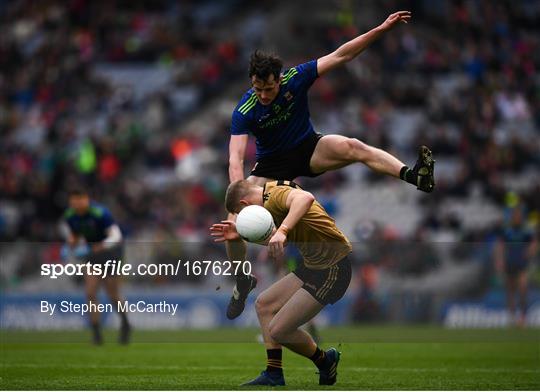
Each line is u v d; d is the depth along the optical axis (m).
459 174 81.44
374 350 42.00
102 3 111.00
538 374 30.47
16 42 105.62
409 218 80.75
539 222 72.12
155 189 83.81
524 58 96.19
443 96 90.38
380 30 28.94
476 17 99.31
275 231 24.70
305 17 96.81
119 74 102.75
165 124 93.69
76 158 87.06
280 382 26.03
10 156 89.56
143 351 40.94
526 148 83.69
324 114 87.38
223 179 83.44
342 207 81.69
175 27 106.00
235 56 99.19
